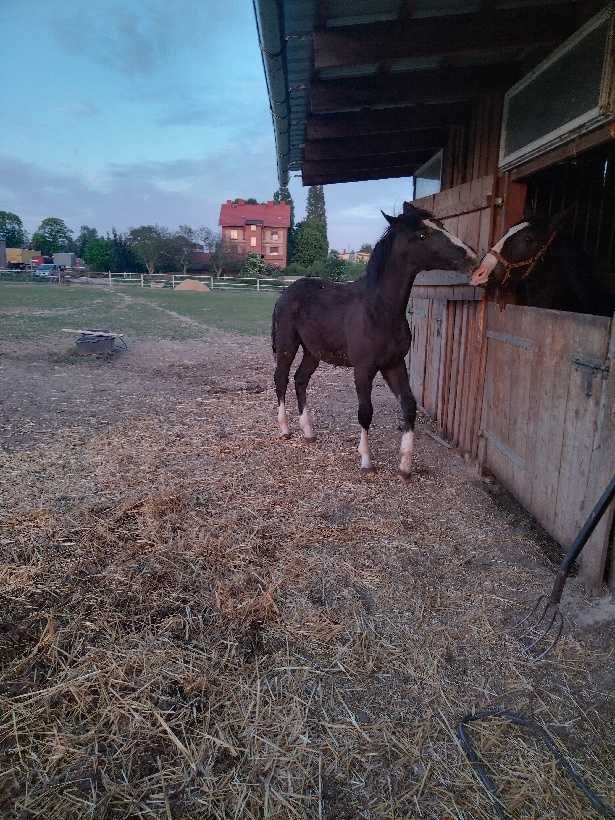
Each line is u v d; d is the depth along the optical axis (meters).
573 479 2.88
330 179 7.54
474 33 3.19
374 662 2.20
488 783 1.71
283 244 60.94
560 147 3.09
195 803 1.63
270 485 3.88
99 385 7.29
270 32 2.88
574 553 2.29
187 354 10.51
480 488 3.96
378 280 3.90
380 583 2.74
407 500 3.71
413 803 1.65
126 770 1.72
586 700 2.04
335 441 5.00
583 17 3.03
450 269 3.65
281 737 1.85
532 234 3.49
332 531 3.23
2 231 83.25
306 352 4.94
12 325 13.41
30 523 3.19
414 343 6.56
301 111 4.69
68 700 1.98
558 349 3.05
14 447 4.52
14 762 1.74
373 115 4.91
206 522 3.29
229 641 2.29
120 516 3.32
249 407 6.29
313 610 2.51
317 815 1.61
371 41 3.20
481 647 2.31
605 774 1.75
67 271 47.09
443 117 4.90
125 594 2.58
